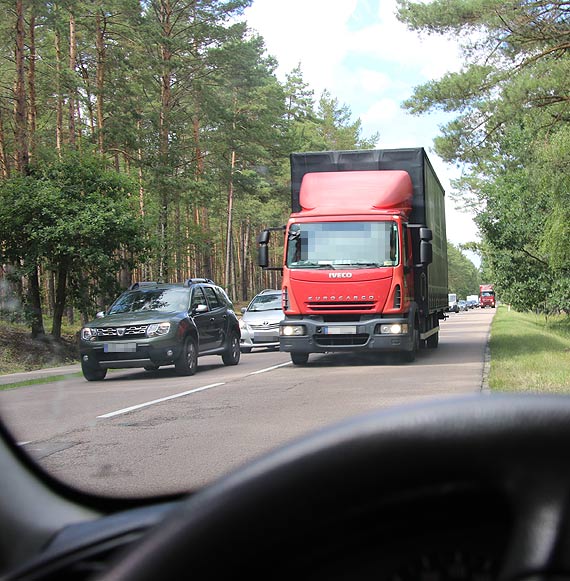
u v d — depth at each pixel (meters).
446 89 21.55
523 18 20.19
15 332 27.94
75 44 38.47
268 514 1.10
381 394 10.81
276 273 91.75
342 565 1.13
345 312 15.41
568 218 20.47
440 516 1.09
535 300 34.59
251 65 42.91
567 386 10.70
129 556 1.15
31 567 1.87
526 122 21.19
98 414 9.72
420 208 16.62
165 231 40.38
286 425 8.40
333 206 15.73
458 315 71.19
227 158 50.03
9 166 38.84
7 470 2.98
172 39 38.28
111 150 38.62
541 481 0.99
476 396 1.19
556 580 0.93
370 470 1.08
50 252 26.61
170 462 6.30
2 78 37.97
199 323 16.53
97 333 15.19
